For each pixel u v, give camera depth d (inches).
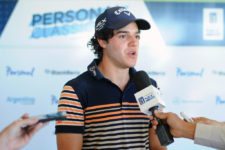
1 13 124.5
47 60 125.3
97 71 72.0
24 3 125.0
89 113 69.9
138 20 73.0
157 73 127.2
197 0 128.0
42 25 125.3
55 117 49.7
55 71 125.3
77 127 68.4
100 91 70.7
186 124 65.1
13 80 124.7
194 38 127.9
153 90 69.3
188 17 128.0
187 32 127.9
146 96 68.9
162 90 127.5
